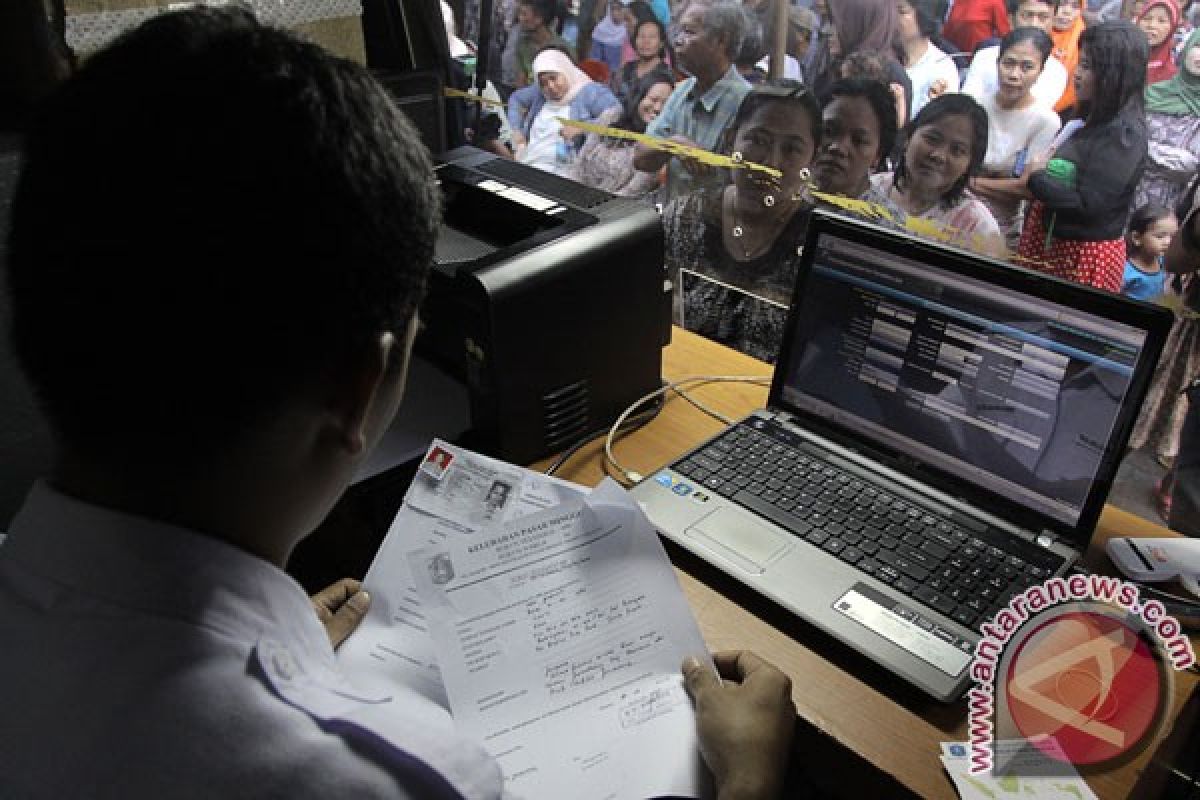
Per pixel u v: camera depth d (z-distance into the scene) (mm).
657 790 671
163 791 358
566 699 738
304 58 393
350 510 1039
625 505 862
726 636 858
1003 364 916
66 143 356
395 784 403
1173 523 1037
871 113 1142
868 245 991
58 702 373
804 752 823
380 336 427
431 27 1531
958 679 773
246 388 380
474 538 833
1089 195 1004
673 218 1408
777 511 965
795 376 1088
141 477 395
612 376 1150
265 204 357
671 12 1281
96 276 351
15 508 1133
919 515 948
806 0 1146
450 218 1292
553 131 1504
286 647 429
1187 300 968
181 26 386
